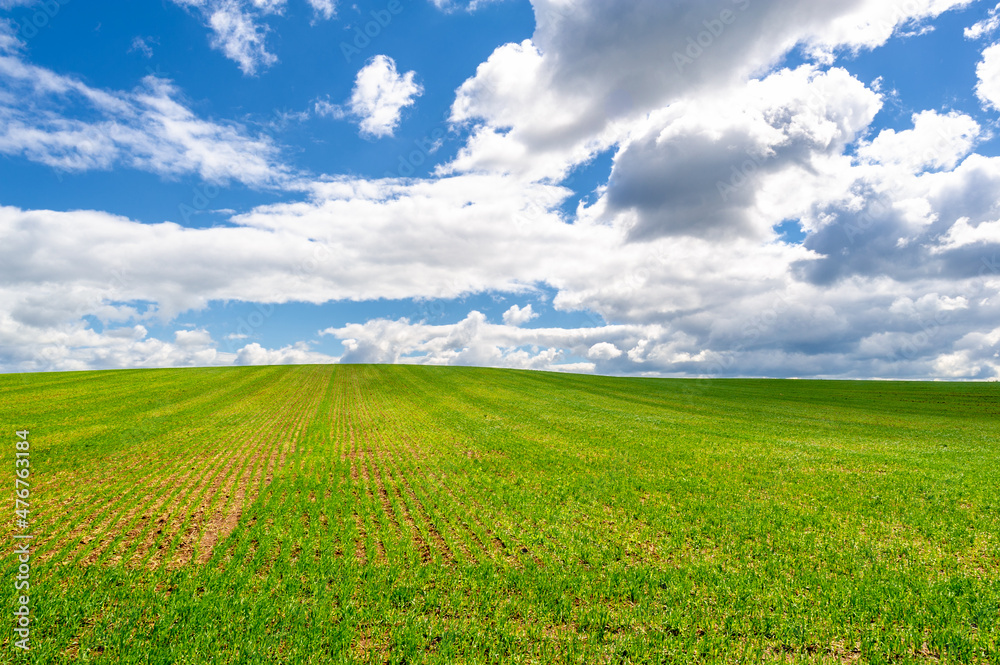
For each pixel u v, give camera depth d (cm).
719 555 1217
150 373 7556
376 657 760
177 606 902
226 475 2117
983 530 1374
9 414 3909
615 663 750
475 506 1658
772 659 766
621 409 4869
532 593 988
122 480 2022
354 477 2092
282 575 1066
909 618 873
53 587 995
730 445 2780
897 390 7412
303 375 7931
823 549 1234
